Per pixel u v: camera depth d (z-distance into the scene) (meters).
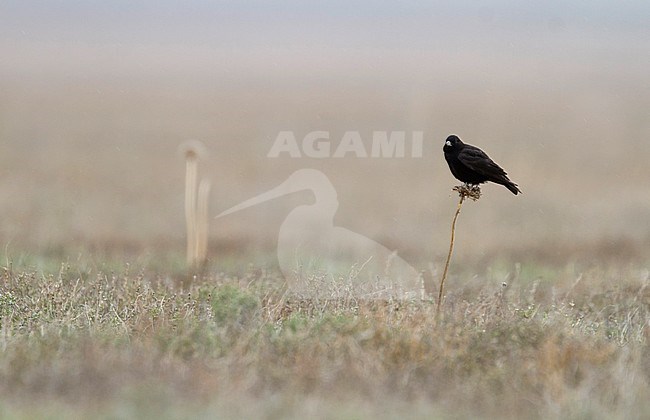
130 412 9.78
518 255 24.17
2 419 9.53
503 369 11.38
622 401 10.51
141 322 13.50
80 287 15.48
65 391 10.50
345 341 11.98
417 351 11.78
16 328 13.42
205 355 11.73
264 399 10.34
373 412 10.07
